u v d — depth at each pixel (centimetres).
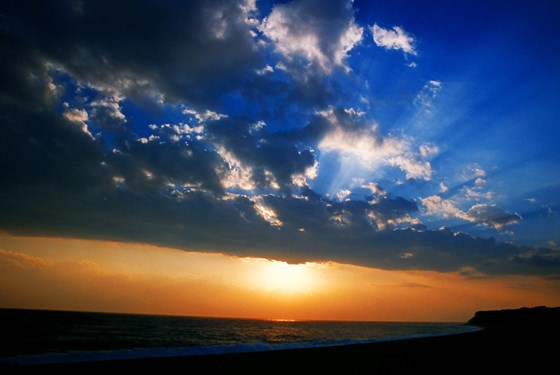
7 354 2303
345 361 2175
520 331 5591
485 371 1859
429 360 2241
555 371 1891
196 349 2641
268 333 5906
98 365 1833
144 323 7762
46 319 7162
